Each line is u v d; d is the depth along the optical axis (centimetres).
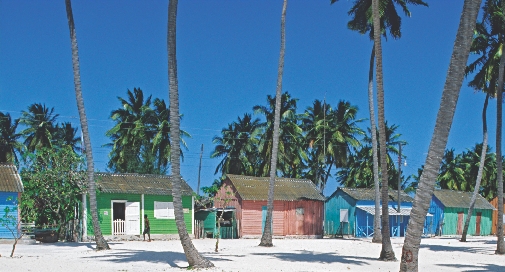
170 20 1736
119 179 3709
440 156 1322
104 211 3528
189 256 1703
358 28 3256
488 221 5722
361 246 3078
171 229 3781
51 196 3366
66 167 3438
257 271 1645
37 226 3281
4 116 6328
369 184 6794
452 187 7350
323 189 6406
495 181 7506
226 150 5981
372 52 3184
